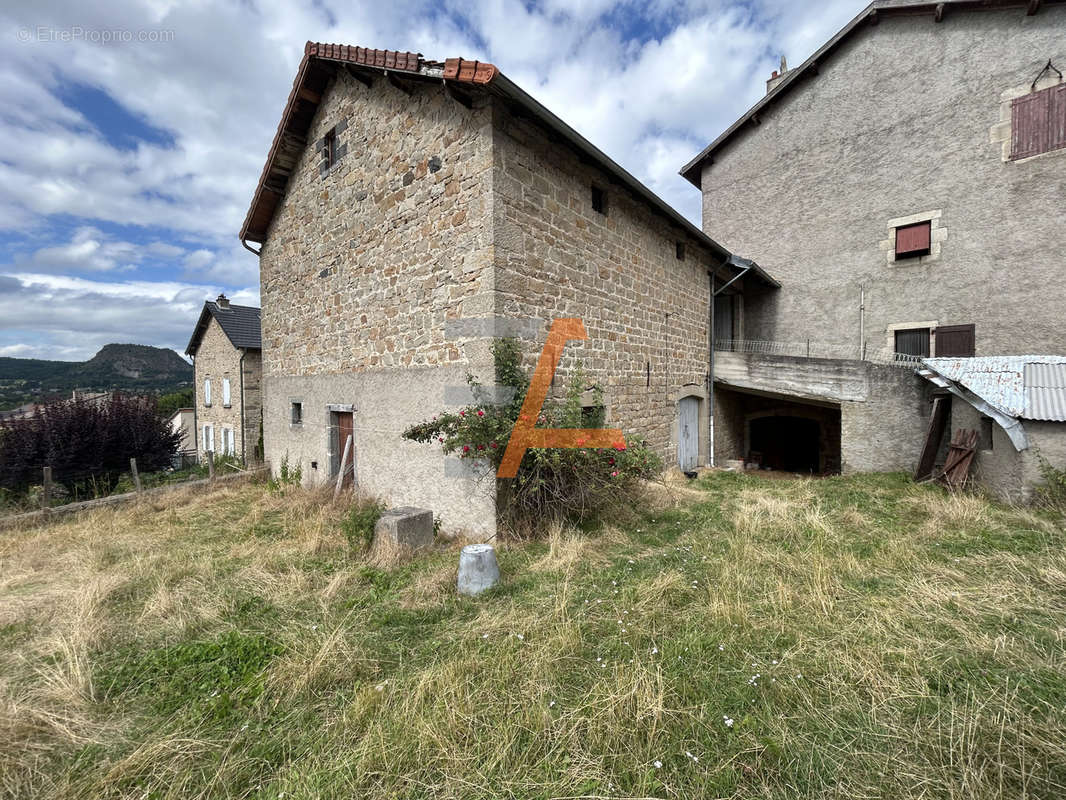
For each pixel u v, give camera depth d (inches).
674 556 154.1
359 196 238.1
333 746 75.8
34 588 148.7
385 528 170.4
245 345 595.8
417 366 204.7
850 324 403.2
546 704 82.1
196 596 135.3
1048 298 316.5
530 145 186.1
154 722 84.6
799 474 374.0
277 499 273.9
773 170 452.4
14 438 338.6
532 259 186.7
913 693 82.2
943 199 357.4
